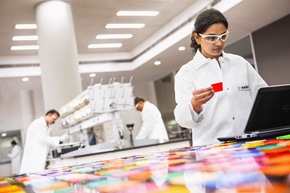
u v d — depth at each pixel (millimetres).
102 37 9539
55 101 6312
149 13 8266
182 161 887
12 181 978
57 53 6465
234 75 1886
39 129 4941
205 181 533
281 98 1315
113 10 7750
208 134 1871
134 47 11070
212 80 1876
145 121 4930
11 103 12414
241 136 1349
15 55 10008
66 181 788
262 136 1288
